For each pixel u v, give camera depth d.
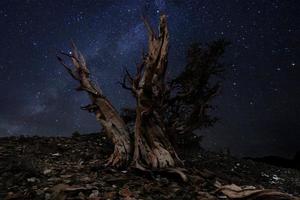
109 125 11.41
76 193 7.35
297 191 12.74
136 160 10.58
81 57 12.51
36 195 7.17
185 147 16.33
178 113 12.91
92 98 11.95
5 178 8.35
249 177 13.09
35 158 11.02
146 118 11.09
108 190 7.95
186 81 12.77
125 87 11.80
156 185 8.89
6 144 13.64
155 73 11.22
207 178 10.52
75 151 13.01
